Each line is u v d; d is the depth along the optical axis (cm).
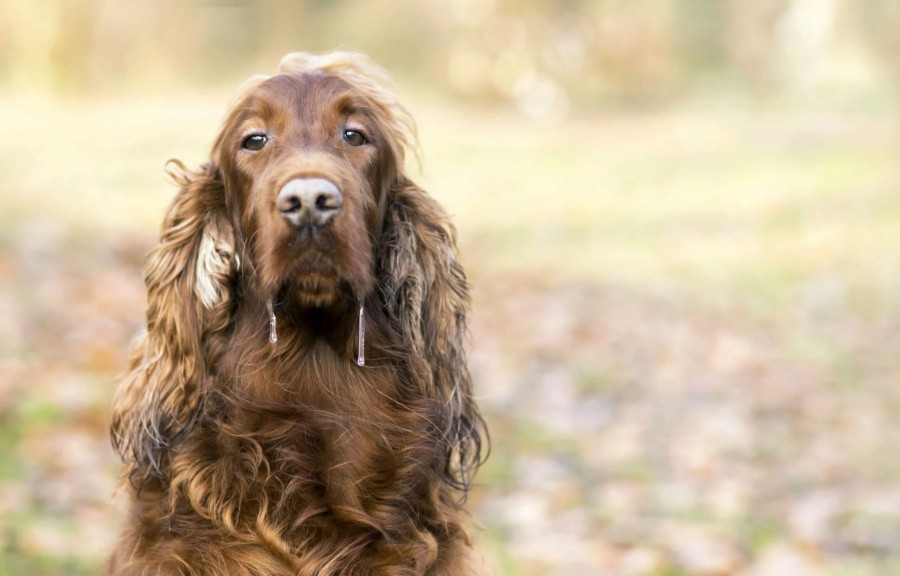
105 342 922
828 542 695
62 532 592
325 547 353
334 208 335
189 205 383
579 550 650
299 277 344
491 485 750
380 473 363
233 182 374
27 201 1648
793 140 2956
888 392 1034
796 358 1148
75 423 744
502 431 863
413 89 4181
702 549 658
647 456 830
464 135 3177
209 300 376
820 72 4150
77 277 1142
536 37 4009
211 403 369
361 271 348
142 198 1814
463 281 401
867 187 2234
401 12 4491
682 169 2588
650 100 4128
